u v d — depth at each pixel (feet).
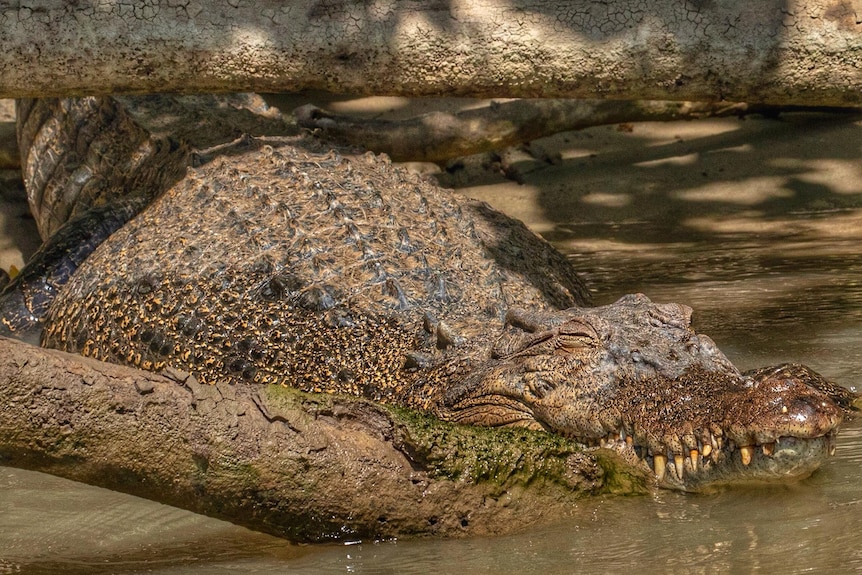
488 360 36.63
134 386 26.78
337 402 28.14
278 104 84.33
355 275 42.70
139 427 26.50
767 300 52.80
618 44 45.47
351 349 39.91
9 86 44.96
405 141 69.46
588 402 32.91
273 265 43.62
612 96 47.34
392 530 28.02
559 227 70.38
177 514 31.24
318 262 43.32
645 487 30.83
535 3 45.50
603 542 27.58
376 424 28.19
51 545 29.12
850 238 64.23
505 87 46.73
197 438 26.71
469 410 35.76
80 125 63.46
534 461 29.32
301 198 48.06
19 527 30.48
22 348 26.35
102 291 46.47
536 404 33.96
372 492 27.58
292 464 27.04
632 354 33.50
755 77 45.85
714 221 69.67
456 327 39.40
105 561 27.94
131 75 45.32
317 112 69.51
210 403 27.02
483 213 54.03
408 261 43.62
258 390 27.58
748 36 45.19
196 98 64.85
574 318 35.12
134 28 44.45
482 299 42.01
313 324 41.01
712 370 32.83
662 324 35.40
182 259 45.34
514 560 26.66
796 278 56.65
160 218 49.29
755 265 59.82
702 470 29.84
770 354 44.45
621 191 75.10
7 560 28.12
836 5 45.01
